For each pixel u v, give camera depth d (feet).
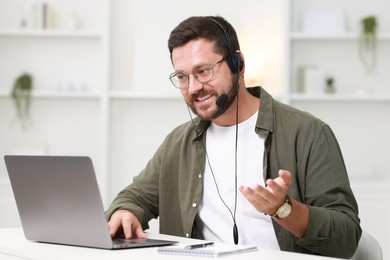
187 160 8.76
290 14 18.26
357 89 18.20
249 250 6.16
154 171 9.13
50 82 18.99
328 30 18.24
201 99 8.02
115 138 18.92
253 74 18.45
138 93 18.24
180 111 18.97
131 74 18.94
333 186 7.59
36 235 7.13
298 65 18.56
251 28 18.84
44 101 19.01
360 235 7.38
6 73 18.97
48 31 18.33
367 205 17.06
